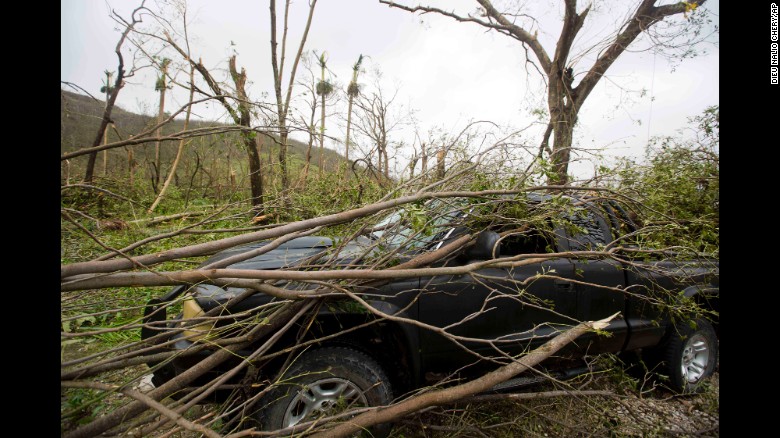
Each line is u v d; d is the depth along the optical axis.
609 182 3.25
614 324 2.89
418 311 2.36
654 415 2.75
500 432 2.46
